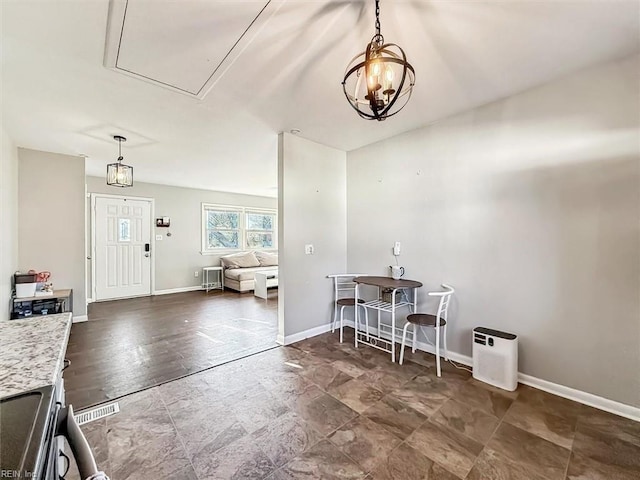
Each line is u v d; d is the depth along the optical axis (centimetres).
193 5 140
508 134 240
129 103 247
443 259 284
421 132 302
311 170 347
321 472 147
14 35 161
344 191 386
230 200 738
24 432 57
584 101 204
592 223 202
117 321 410
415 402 208
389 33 165
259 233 805
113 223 564
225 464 152
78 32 160
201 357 285
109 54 179
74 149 371
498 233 246
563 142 213
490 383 232
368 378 243
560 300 216
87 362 273
